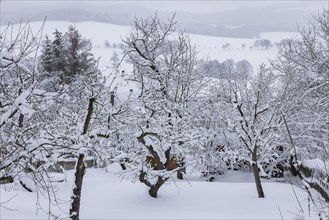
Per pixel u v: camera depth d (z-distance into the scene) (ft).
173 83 80.33
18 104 25.66
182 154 56.90
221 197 51.11
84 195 48.98
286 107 64.69
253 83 72.64
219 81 83.92
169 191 54.03
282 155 72.13
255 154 54.08
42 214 36.27
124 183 55.26
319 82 76.33
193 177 89.97
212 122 79.87
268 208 43.42
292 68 80.94
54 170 70.49
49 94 27.99
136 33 84.53
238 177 84.23
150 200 48.06
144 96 58.08
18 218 32.71
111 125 49.52
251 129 56.34
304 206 42.88
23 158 27.45
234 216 38.75
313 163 19.12
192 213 40.47
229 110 66.54
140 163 49.52
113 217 39.09
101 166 75.72
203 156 80.48
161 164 50.24
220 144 82.58
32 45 27.07
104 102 45.60
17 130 28.53
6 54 26.08
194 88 85.25
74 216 35.83
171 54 83.51
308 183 16.83
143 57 79.10
